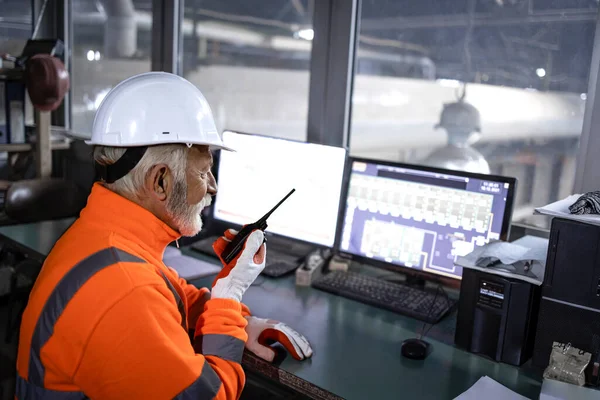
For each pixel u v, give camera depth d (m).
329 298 1.71
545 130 1.99
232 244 1.26
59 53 2.85
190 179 1.06
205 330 1.12
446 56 2.31
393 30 2.26
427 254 1.70
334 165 1.85
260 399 2.15
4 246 2.39
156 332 0.93
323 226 1.89
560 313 1.28
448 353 1.40
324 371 1.27
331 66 2.19
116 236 1.01
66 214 2.71
